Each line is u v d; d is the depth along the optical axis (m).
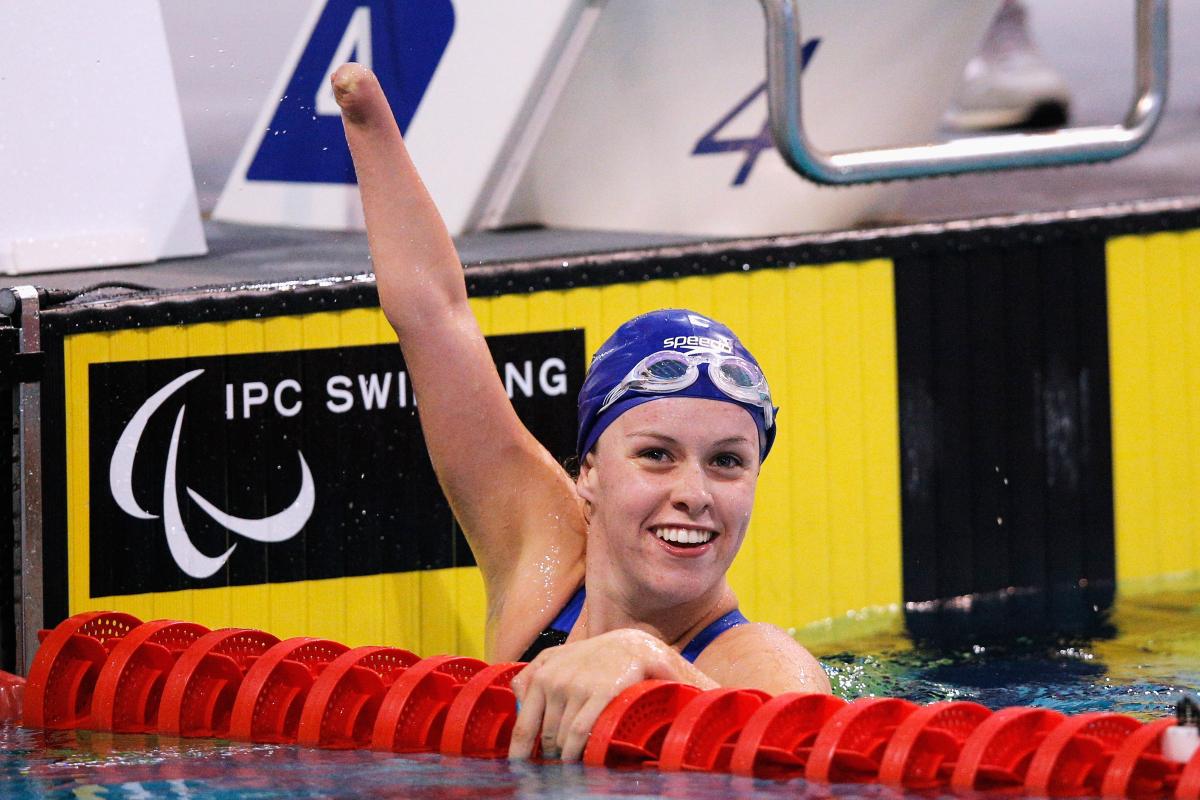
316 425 10.94
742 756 5.87
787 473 12.31
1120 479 13.49
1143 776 5.54
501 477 8.11
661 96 13.07
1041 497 13.23
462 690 6.63
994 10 13.54
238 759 6.53
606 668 6.18
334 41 13.45
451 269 8.13
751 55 12.94
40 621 10.09
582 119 13.07
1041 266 13.11
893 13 13.16
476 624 11.43
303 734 6.87
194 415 10.60
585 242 12.69
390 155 8.10
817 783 5.68
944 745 5.81
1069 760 5.70
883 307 12.59
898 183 13.93
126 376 10.38
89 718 7.54
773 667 6.85
